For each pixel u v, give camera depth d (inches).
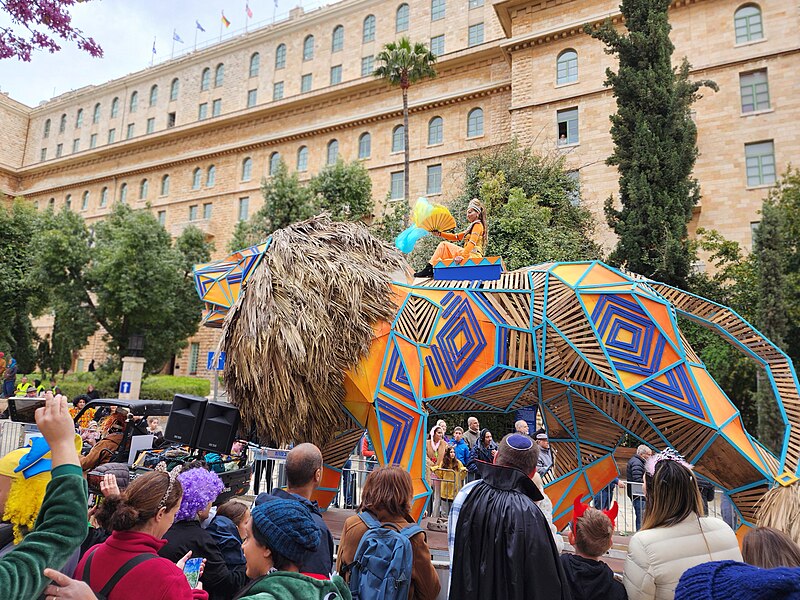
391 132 1253.7
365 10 1416.1
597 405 199.8
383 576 94.1
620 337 182.4
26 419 293.0
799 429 169.6
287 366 171.3
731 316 188.1
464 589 96.5
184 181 1553.9
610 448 223.9
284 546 77.7
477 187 768.3
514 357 188.9
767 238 536.1
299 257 187.3
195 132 1539.1
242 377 176.1
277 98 1505.9
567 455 229.6
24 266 985.5
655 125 660.1
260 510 81.1
